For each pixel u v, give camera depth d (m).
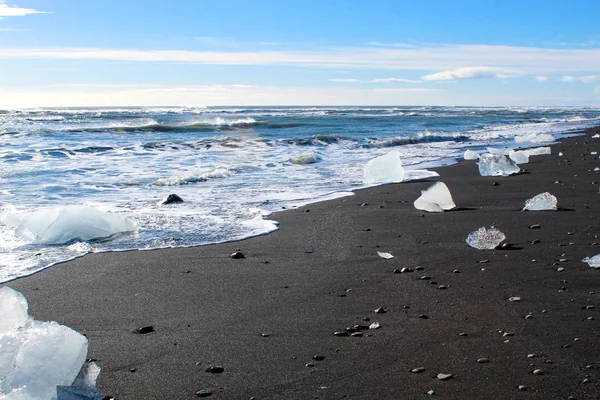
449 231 5.42
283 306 3.48
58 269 4.31
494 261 4.38
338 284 3.90
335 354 2.78
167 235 5.34
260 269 4.28
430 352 2.78
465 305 3.43
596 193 7.34
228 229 5.59
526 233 5.24
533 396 2.32
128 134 18.03
